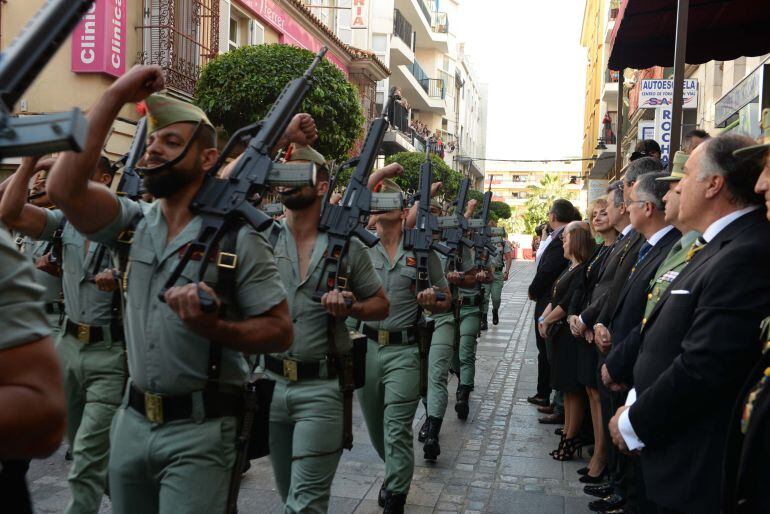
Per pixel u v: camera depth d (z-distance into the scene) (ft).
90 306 12.91
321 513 11.19
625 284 13.89
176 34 40.93
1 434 4.50
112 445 8.50
